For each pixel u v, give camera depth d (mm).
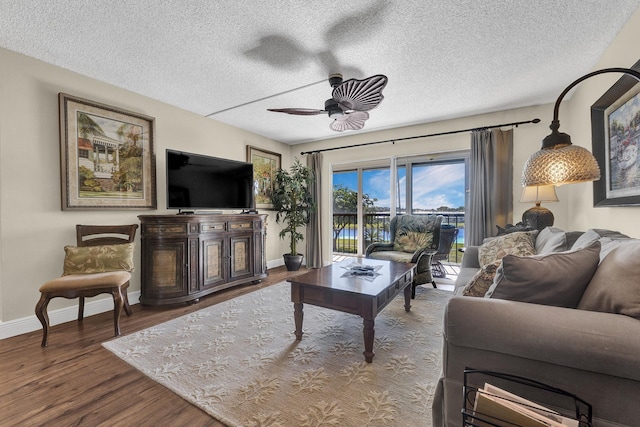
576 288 1036
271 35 2021
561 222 3275
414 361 1816
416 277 3064
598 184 2291
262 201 4707
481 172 3504
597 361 800
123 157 2887
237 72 2557
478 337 956
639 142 1740
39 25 1911
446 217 4219
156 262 2805
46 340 2012
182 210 3361
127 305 2576
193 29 1961
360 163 4969
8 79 2209
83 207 2596
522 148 3414
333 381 1605
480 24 1911
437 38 2061
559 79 2699
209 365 1771
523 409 805
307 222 4867
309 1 1691
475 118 3693
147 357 1866
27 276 2299
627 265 933
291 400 1447
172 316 2592
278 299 3070
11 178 2225
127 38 2064
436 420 1102
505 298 1096
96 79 2695
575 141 2951
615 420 799
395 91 2963
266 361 1815
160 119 3234
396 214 4438
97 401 1444
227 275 3365
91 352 1932
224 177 3631
